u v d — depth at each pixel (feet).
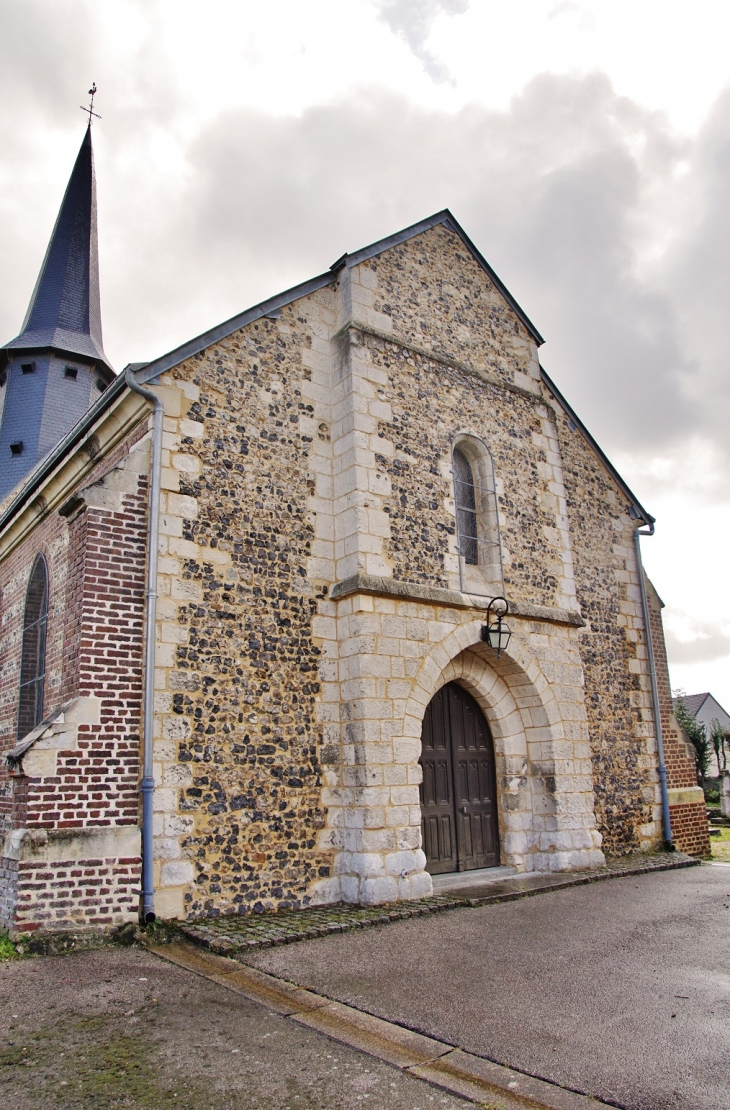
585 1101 11.03
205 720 22.56
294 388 27.53
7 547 35.12
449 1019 14.17
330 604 26.43
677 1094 11.16
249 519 25.05
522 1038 13.28
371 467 27.37
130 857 20.13
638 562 39.86
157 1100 11.09
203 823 21.85
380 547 26.73
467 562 31.09
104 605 21.70
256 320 27.12
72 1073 11.91
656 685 38.06
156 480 23.15
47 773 19.61
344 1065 12.29
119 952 18.69
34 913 18.54
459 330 33.01
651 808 35.86
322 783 24.59
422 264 32.40
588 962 17.72
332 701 25.55
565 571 33.81
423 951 18.72
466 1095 11.23
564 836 29.81
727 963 17.51
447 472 30.09
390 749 24.99
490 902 24.36
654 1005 14.80
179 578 22.99
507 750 30.81
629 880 28.76
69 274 60.64
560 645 32.35
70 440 27.48
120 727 21.06
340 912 22.43
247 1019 14.20
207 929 20.15
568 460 38.42
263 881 22.57
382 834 24.07
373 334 29.14
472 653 30.25
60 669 25.85
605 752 34.76
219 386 25.46
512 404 34.22
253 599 24.49
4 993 15.48
